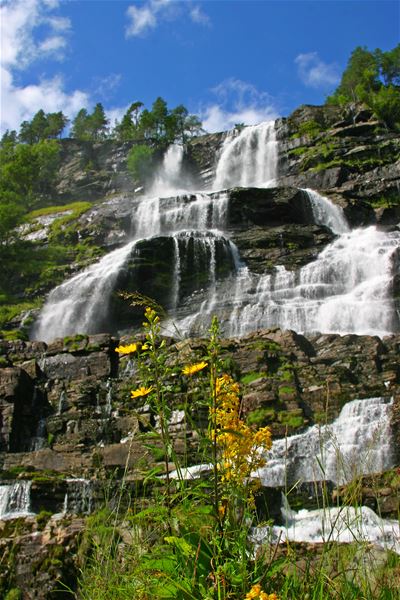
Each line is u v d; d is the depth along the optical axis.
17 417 24.66
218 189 72.81
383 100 72.38
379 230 46.66
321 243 44.19
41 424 24.98
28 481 16.81
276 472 16.69
